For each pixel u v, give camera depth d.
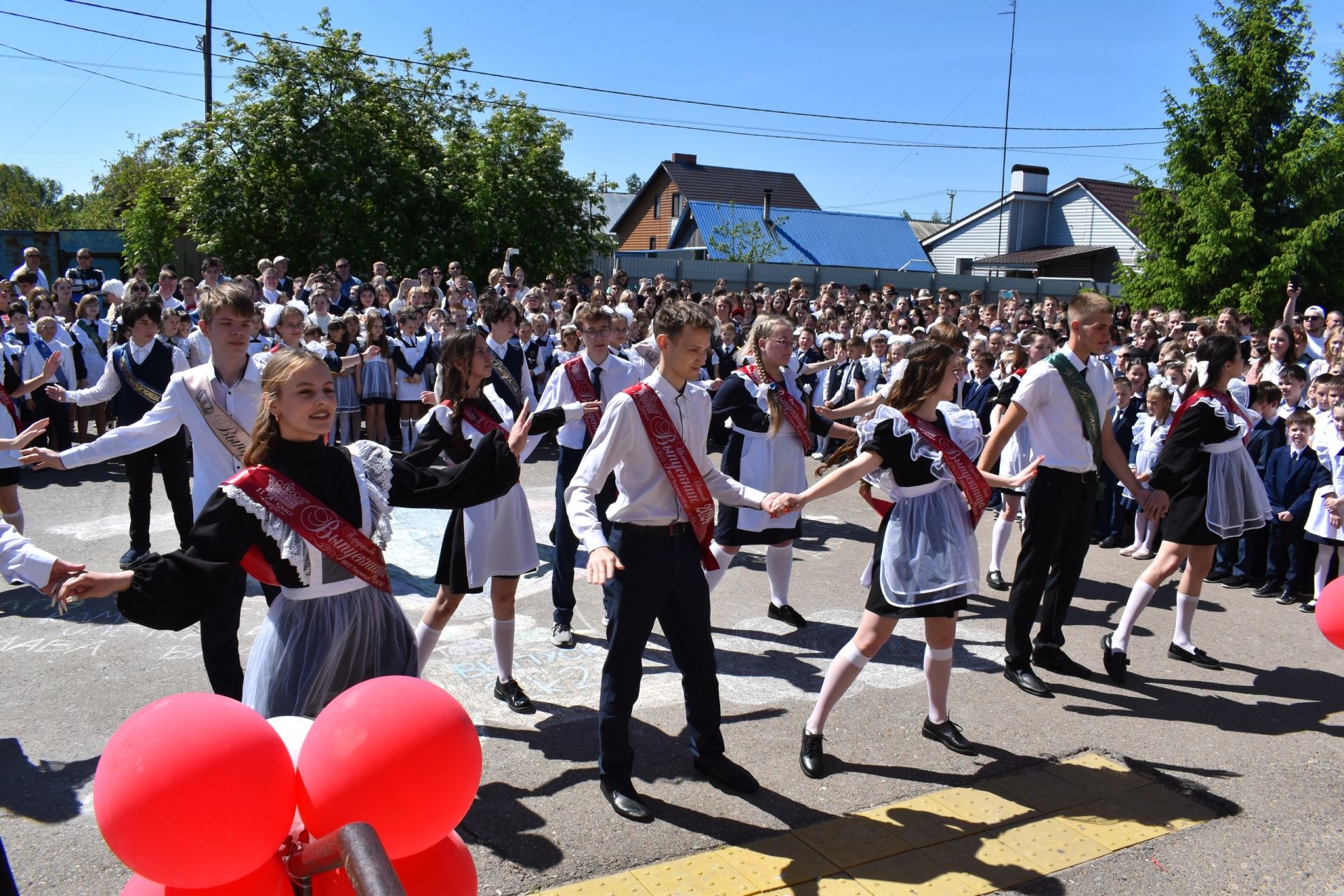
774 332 5.50
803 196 46.47
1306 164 20.34
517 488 4.36
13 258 23.20
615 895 3.09
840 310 14.70
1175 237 21.69
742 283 24.86
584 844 3.37
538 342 10.98
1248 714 4.71
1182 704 4.80
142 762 1.87
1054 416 4.83
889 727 4.40
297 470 2.74
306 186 21.23
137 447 4.12
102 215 49.25
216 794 1.87
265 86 21.23
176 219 21.25
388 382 10.98
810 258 34.53
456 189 22.14
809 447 5.70
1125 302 22.66
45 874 3.09
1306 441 6.54
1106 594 6.64
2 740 4.00
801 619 5.75
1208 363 5.23
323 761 2.08
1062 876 3.31
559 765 3.93
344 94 21.67
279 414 2.71
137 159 46.53
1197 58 21.92
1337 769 4.15
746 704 4.62
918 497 3.95
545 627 5.52
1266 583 6.72
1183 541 5.02
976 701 4.74
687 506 3.56
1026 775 4.01
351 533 2.73
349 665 2.78
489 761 3.95
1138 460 7.63
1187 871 3.38
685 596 3.69
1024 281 27.20
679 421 3.69
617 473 3.69
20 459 3.86
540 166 23.08
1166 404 7.52
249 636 5.22
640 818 3.52
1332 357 8.32
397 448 11.25
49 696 4.43
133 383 6.46
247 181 20.70
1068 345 4.95
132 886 2.09
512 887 3.11
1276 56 20.97
